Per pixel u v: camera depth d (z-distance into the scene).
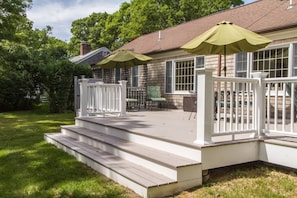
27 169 4.95
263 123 4.75
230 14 11.51
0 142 7.27
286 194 3.65
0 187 4.14
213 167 4.11
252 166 4.73
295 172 4.38
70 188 4.01
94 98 8.07
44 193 3.88
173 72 11.82
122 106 8.28
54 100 15.01
